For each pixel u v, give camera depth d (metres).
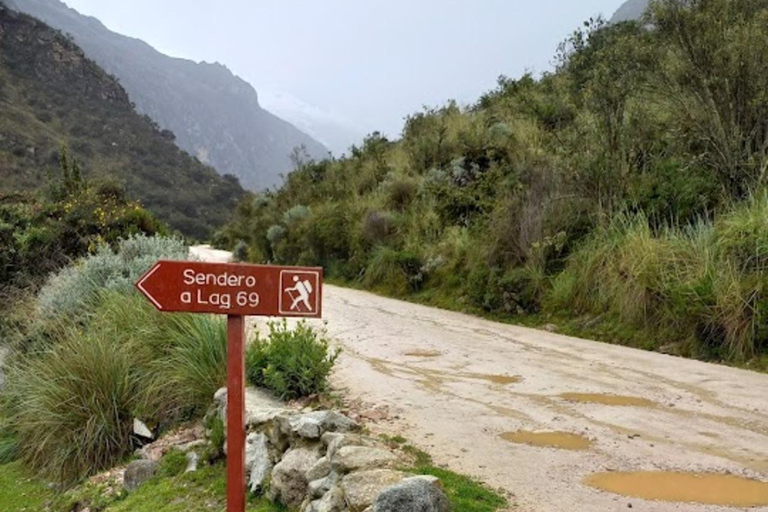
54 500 5.86
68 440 6.44
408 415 5.38
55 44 115.31
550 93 18.02
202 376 6.36
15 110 89.06
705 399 5.86
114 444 6.38
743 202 8.75
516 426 5.11
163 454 5.68
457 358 7.79
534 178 12.05
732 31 8.64
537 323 10.29
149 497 4.91
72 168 18.38
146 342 7.00
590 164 10.75
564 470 4.18
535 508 3.59
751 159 8.75
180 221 85.19
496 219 12.43
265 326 9.54
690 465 4.27
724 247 8.15
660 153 10.79
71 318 8.64
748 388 6.21
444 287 13.41
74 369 6.73
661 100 10.59
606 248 9.70
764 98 8.59
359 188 22.28
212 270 3.35
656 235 9.45
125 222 14.68
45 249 13.47
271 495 4.21
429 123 22.80
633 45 10.30
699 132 9.61
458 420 5.25
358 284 16.95
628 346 8.52
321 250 20.64
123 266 10.18
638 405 5.69
